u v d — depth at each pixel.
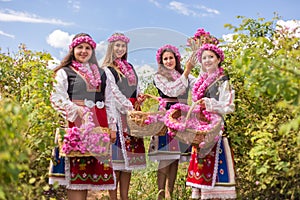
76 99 4.00
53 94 3.97
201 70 4.41
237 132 4.57
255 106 4.45
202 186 4.07
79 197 4.02
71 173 3.95
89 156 3.99
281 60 3.22
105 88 4.16
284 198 3.96
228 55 4.86
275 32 4.36
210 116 4.07
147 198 4.85
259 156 3.88
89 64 4.18
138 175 5.63
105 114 4.08
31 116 3.85
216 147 4.07
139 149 4.65
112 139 4.14
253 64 3.21
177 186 5.01
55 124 4.03
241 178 4.48
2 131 2.57
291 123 2.87
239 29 3.85
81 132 3.86
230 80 4.57
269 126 3.87
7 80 5.39
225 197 4.02
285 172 3.72
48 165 4.23
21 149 3.09
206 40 4.52
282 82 3.01
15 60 5.56
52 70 4.17
